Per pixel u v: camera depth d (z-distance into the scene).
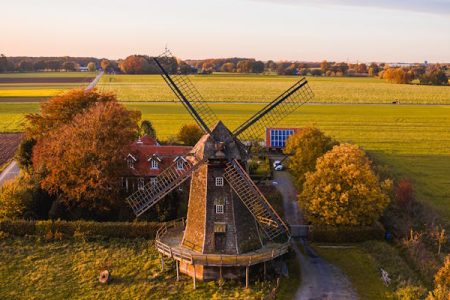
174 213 56.41
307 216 54.28
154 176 61.69
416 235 51.06
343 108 151.75
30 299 40.06
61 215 55.09
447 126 125.31
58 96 74.44
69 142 55.75
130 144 62.28
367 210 50.84
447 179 77.88
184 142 86.56
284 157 87.12
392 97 183.50
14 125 117.19
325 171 52.12
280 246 44.38
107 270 44.16
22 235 51.31
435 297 35.12
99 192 54.34
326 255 48.66
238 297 40.28
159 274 44.16
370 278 43.84
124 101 157.62
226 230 42.22
